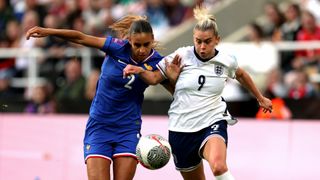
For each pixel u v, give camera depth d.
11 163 42.38
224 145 23.64
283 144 35.19
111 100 24.53
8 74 49.75
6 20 53.78
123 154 24.41
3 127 42.91
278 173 35.12
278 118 36.56
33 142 41.66
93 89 42.19
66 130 40.41
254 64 40.38
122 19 25.27
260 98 25.48
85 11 50.88
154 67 24.78
